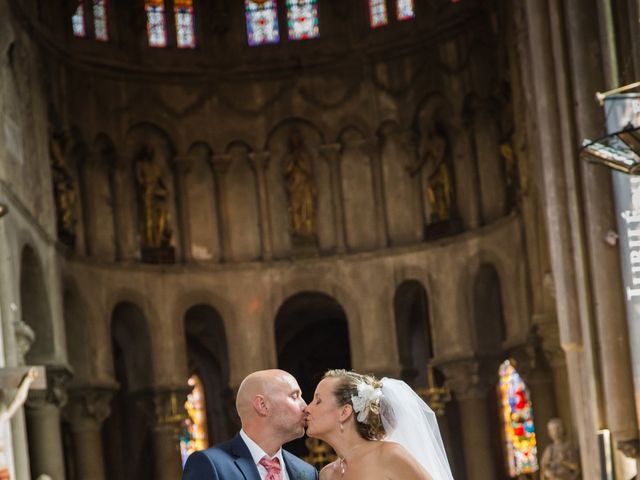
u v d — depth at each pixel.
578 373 23.08
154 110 36.25
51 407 29.69
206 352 40.00
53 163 32.09
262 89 37.22
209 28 37.16
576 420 24.55
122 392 38.47
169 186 36.38
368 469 7.91
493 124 34.44
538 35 21.61
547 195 21.59
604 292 17.25
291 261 36.34
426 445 8.29
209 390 40.16
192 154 36.72
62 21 33.97
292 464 8.38
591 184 17.25
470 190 34.78
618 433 17.27
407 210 36.22
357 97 36.84
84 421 33.12
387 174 36.47
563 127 19.38
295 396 8.16
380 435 8.18
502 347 33.22
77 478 33.03
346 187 36.72
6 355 25.11
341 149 36.84
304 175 36.78
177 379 35.16
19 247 27.39
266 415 8.05
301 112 37.06
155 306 35.22
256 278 36.31
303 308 39.12
